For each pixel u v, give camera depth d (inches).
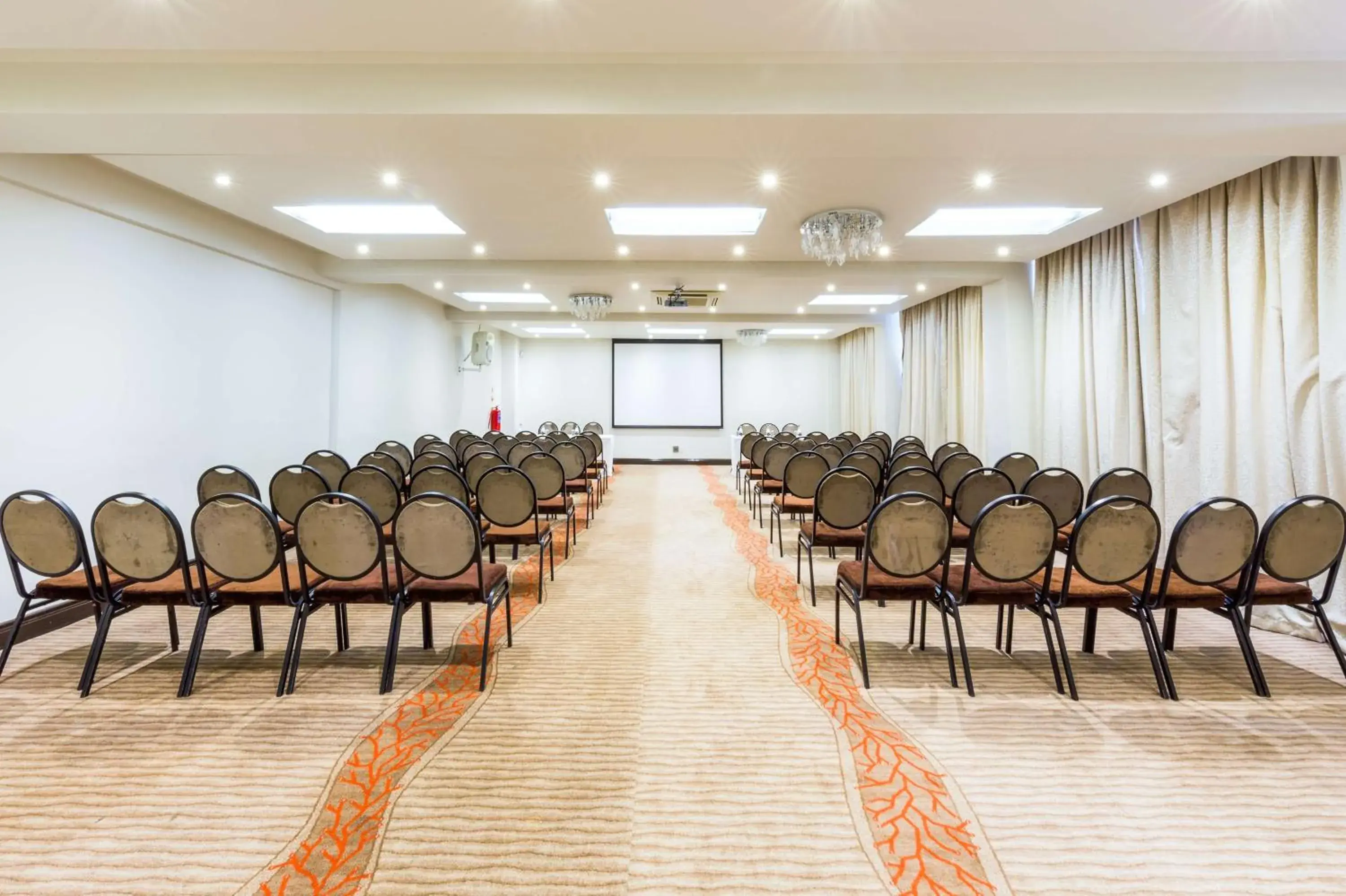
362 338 251.3
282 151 108.9
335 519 90.0
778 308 326.3
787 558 181.2
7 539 91.8
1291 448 126.6
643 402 474.0
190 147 107.4
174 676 99.4
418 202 154.5
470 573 102.7
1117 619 128.7
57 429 128.9
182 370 162.6
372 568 93.4
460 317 328.2
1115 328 176.9
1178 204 154.9
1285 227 127.0
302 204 155.7
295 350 213.9
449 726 83.7
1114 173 132.9
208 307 172.1
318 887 55.6
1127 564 91.1
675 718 86.7
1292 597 94.6
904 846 61.2
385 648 112.0
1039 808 66.9
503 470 135.6
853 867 58.3
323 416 230.7
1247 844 61.4
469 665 104.5
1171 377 156.9
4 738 80.0
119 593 94.7
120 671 101.2
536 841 61.7
